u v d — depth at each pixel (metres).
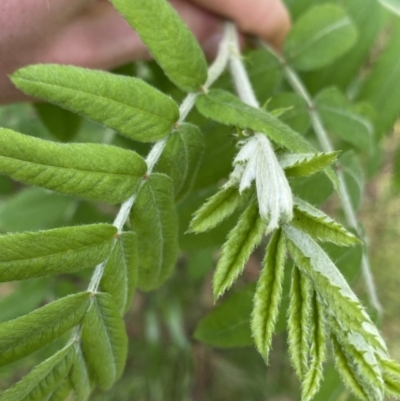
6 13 0.36
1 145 0.28
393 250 0.89
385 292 0.88
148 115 0.31
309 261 0.28
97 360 0.30
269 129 0.30
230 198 0.29
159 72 0.42
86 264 0.29
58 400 0.30
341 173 0.39
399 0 0.33
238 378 0.96
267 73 0.41
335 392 0.36
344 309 0.27
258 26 0.41
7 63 0.38
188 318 0.97
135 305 0.95
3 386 0.77
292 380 0.94
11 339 0.28
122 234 0.30
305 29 0.40
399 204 0.88
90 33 0.38
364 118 0.40
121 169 0.30
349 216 0.37
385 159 0.77
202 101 0.32
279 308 0.34
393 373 0.28
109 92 0.30
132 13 0.31
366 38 0.44
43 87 0.29
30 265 0.28
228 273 0.28
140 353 0.93
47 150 0.28
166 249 0.32
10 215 0.46
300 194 0.36
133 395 0.92
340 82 0.44
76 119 0.42
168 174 0.32
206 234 0.38
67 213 0.46
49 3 0.36
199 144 0.32
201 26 0.41
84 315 0.29
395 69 0.44
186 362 0.94
